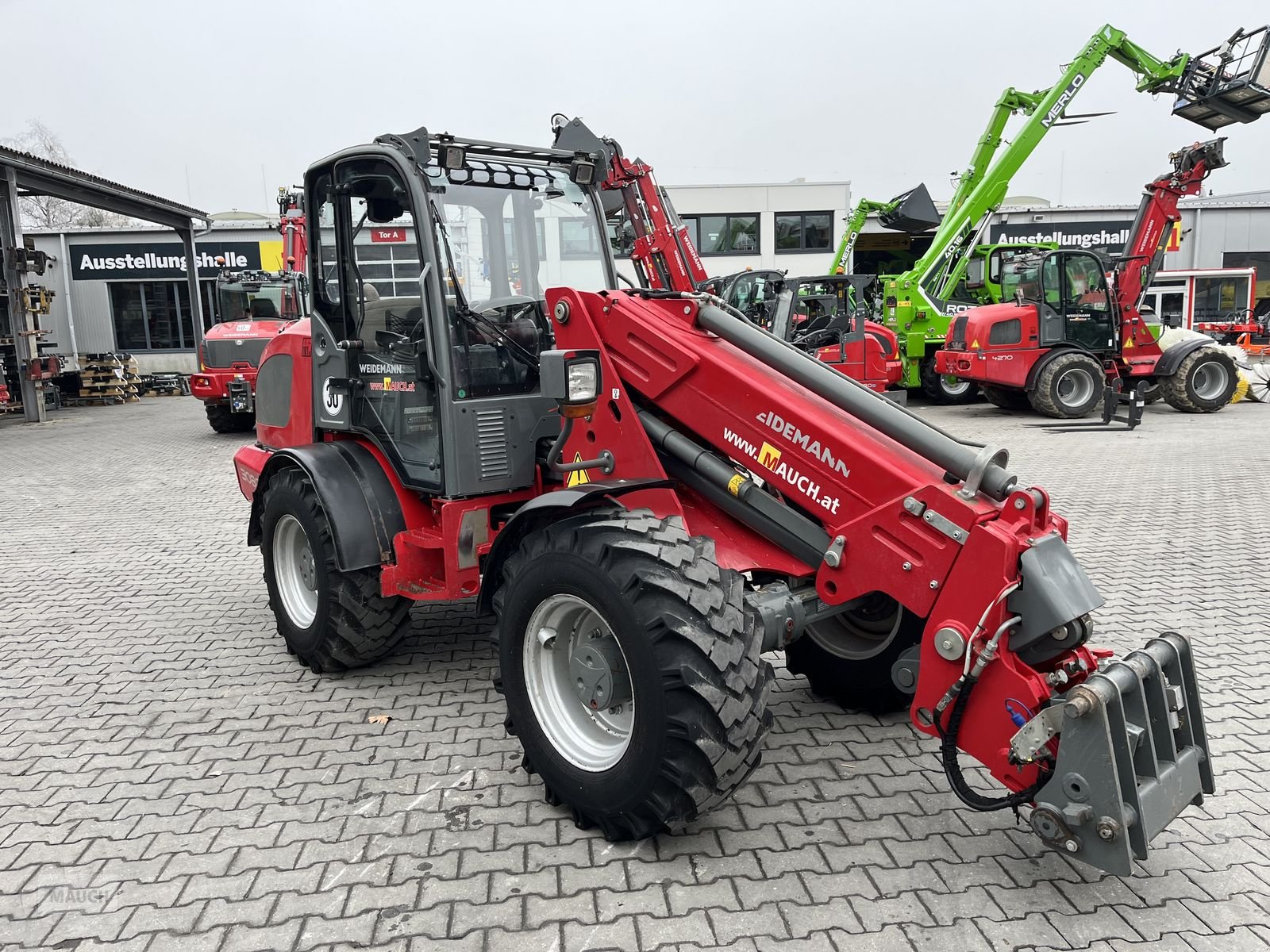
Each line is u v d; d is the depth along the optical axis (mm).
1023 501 2602
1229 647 4594
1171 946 2428
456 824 3066
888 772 3406
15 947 2482
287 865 2846
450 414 3705
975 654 2584
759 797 3230
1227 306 25531
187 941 2496
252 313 15086
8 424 16781
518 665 3104
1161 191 14359
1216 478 9219
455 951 2428
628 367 3359
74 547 7234
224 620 5344
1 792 3344
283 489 4332
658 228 9812
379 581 4160
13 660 4699
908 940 2455
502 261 3980
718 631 2639
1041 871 2770
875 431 2928
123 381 21750
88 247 26172
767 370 3164
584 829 3020
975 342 14367
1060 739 2434
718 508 3340
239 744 3699
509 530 3193
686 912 2576
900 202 18984
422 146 3678
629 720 2982
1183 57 14234
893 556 2762
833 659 3887
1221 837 2961
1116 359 14656
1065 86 15305
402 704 4078
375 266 4023
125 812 3186
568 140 4379
